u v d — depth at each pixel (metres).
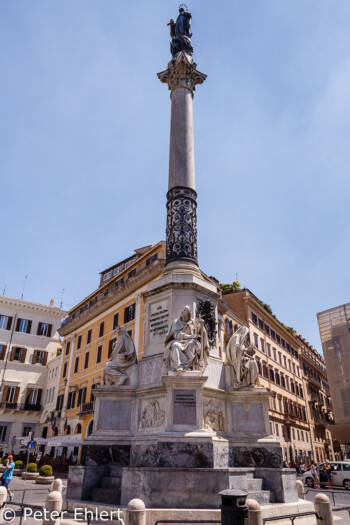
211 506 7.66
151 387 10.31
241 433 10.36
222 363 11.28
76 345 46.44
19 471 29.19
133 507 5.72
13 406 47.50
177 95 14.98
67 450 39.53
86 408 38.34
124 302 38.06
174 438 8.74
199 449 8.65
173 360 9.77
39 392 50.34
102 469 9.76
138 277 35.59
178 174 13.64
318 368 68.88
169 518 7.39
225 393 10.76
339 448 67.62
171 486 7.83
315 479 23.72
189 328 10.52
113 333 38.53
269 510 8.22
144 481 7.95
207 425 9.89
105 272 49.69
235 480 8.01
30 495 14.52
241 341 11.50
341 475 23.27
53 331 53.69
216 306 12.18
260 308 46.28
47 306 53.53
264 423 10.48
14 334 50.84
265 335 47.34
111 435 10.34
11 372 49.34
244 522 5.32
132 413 10.62
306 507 9.03
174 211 13.16
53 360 50.78
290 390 52.03
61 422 43.44
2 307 51.06
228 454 9.47
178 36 16.59
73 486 9.35
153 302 12.00
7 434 46.66
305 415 55.84
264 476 9.41
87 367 42.28
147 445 9.60
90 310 43.69
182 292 11.50
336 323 46.22
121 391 10.81
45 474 22.91
